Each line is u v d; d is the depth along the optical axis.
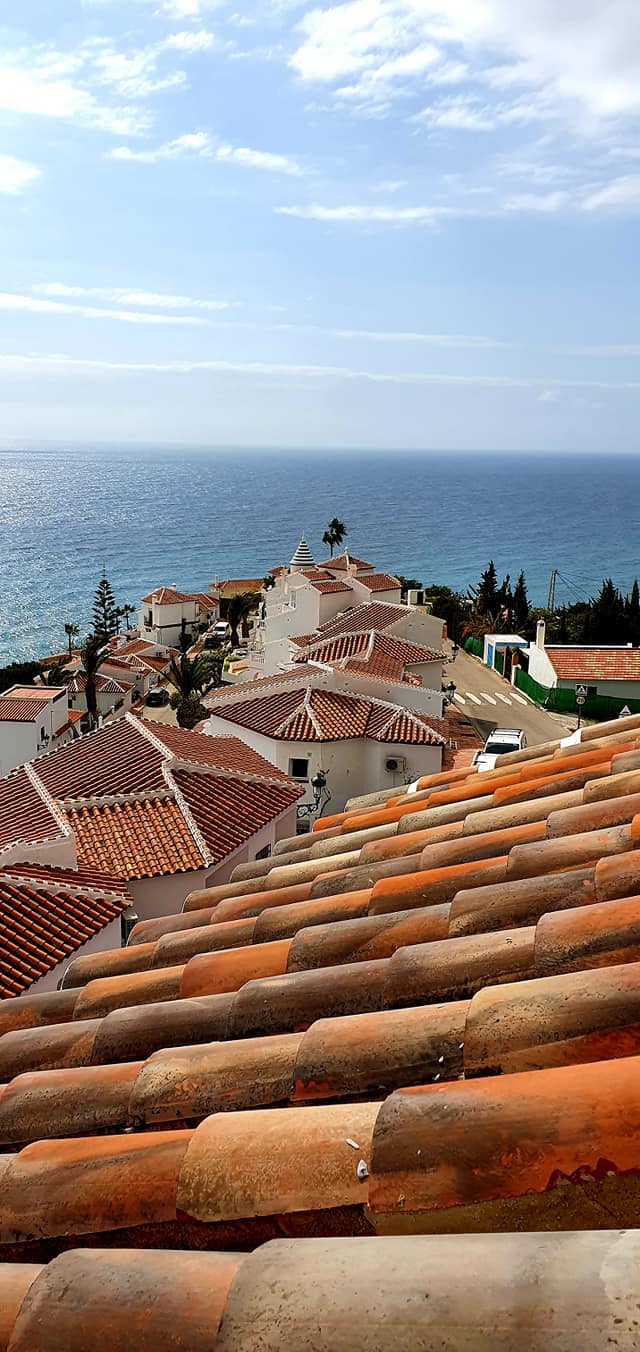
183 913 9.31
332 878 8.13
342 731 37.16
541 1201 2.94
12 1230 3.74
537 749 13.63
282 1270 2.52
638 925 4.68
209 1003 5.49
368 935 5.98
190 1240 3.45
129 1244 3.53
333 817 13.75
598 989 3.94
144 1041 5.36
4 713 67.12
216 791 26.48
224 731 39.91
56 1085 4.88
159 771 26.75
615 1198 2.87
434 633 56.31
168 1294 2.62
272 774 29.53
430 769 36.78
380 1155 3.22
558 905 5.69
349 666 43.19
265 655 59.81
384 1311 2.27
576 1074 3.26
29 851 21.22
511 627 92.25
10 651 156.00
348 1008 5.01
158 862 23.16
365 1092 4.05
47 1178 3.87
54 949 18.16
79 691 88.50
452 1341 2.14
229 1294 2.51
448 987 4.86
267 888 9.27
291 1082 4.22
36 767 29.70
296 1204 3.29
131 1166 3.74
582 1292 2.15
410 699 40.72
